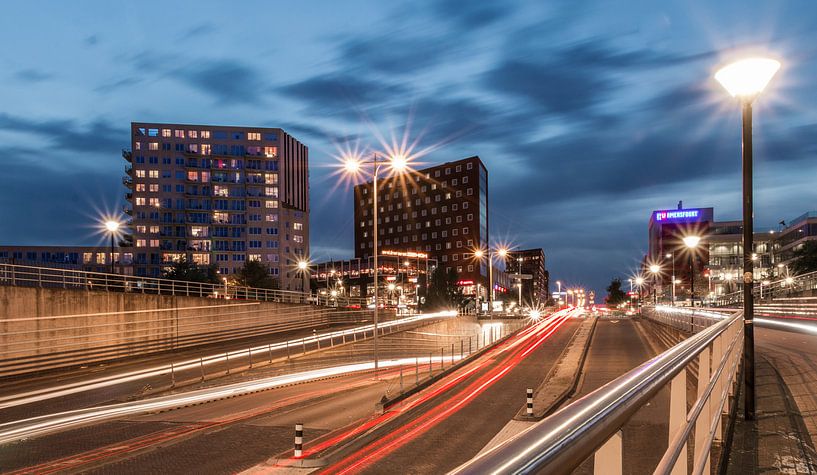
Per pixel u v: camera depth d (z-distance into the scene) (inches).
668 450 114.5
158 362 1678.2
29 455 676.1
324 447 679.1
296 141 5659.5
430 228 6471.5
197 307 2047.2
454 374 1416.1
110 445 725.3
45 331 1482.5
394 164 1406.3
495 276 6958.7
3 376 1354.6
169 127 5073.8
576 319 3432.6
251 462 629.6
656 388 112.3
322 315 2920.8
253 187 5187.0
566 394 1098.1
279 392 1202.0
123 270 4963.1
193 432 800.9
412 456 650.8
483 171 6461.6
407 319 2893.7
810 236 4286.4
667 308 2012.8
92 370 1529.3
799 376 553.0
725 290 4891.7
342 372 1546.5
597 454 88.5
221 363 1660.9
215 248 5083.7
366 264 5880.9
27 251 5551.2
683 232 6771.7
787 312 2122.3
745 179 423.2
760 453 288.4
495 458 63.2
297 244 5511.8
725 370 293.4
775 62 408.8
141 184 5009.8
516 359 1726.1
